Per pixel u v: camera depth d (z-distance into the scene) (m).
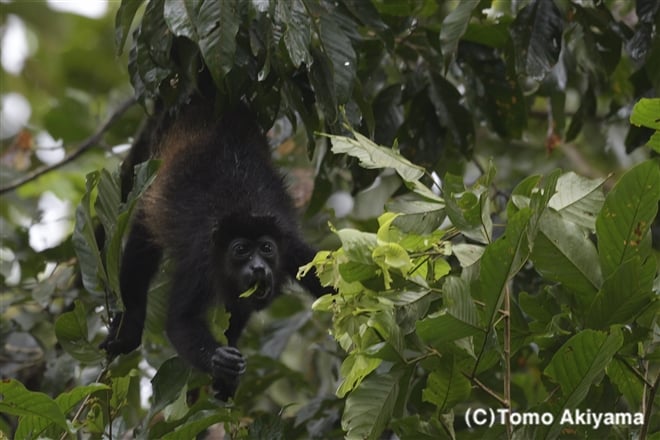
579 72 13.29
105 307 10.16
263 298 11.42
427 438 8.09
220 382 10.40
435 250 7.86
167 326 11.45
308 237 14.42
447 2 14.30
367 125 10.12
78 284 13.15
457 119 11.77
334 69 9.51
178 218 11.77
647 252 7.93
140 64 9.70
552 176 7.62
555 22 10.95
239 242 11.37
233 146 11.88
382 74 12.49
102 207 9.42
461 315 7.41
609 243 7.99
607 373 8.43
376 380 7.78
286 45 9.05
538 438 7.76
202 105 11.87
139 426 10.53
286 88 9.86
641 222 7.88
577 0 11.60
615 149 15.60
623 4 13.82
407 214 7.87
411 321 7.85
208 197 11.67
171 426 8.93
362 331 7.62
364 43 11.55
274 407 14.30
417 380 10.66
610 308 8.00
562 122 12.64
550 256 8.03
